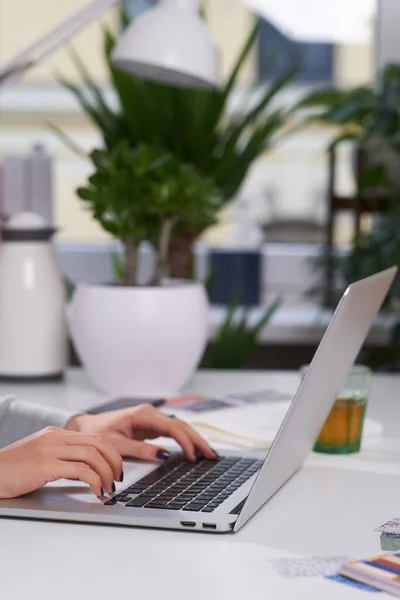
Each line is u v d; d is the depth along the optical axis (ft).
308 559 3.30
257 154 9.05
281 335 9.89
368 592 3.00
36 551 3.38
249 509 3.66
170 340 6.05
